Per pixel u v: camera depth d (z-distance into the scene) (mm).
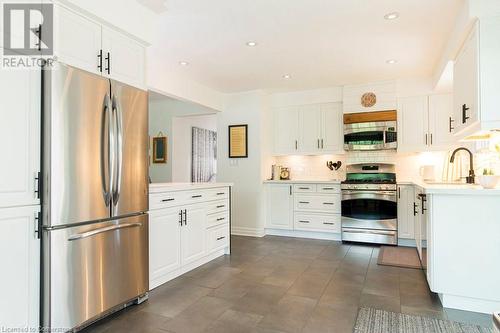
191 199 3336
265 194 5363
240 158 5367
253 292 2779
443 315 2330
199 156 7168
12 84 1750
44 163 1890
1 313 1691
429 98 4527
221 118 5551
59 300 1920
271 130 5633
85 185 2088
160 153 6320
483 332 2068
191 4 2553
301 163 5656
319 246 4520
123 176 2391
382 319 2266
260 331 2104
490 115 2322
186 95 4523
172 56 3715
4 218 1703
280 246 4520
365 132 4824
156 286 2889
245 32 3074
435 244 2482
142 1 2537
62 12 2023
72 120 2014
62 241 1945
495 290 2318
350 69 4199
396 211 4469
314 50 3520
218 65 4027
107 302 2244
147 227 2639
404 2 2516
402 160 4922
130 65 2557
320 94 5238
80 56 2139
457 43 2777
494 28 2326
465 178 3832
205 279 3109
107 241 2256
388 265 3578
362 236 4629
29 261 1821
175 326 2170
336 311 2402
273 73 4359
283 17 2764
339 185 4852
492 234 2334
